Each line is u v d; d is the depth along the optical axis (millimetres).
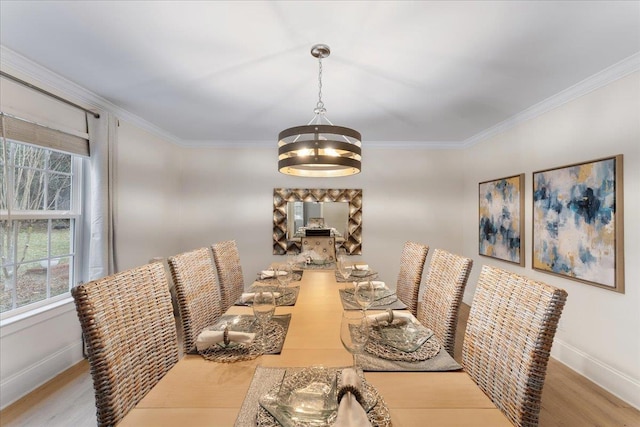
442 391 893
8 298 2039
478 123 3283
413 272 2174
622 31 1655
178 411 788
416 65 2039
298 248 4180
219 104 2770
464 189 4164
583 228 2254
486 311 1177
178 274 1541
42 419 1771
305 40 1766
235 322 1390
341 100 2660
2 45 1824
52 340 2215
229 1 1447
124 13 1540
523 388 912
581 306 2297
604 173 2096
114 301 1007
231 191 4199
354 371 827
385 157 4191
